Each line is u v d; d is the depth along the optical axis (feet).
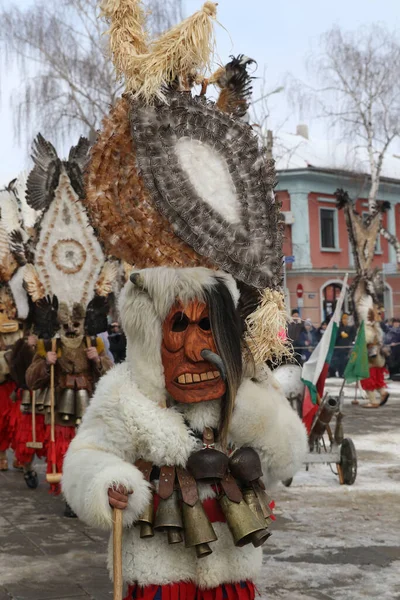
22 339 24.91
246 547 10.30
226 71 11.38
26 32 88.02
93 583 16.06
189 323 10.29
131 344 10.44
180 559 10.05
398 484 25.80
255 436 10.55
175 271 10.30
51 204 21.71
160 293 10.15
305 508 22.52
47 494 24.94
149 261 10.87
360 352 38.83
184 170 10.68
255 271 10.70
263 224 10.91
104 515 9.57
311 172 121.08
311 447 26.48
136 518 9.88
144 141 10.57
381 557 17.76
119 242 10.93
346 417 44.04
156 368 10.28
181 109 10.69
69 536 19.74
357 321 48.80
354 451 25.41
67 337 22.72
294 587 15.74
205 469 9.86
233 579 10.18
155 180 10.57
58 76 89.76
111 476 9.61
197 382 10.21
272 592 15.43
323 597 15.16
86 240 21.86
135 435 10.05
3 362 28.12
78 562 17.51
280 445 10.66
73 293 22.18
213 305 10.27
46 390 22.90
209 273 10.55
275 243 10.92
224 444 10.39
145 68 10.52
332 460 25.40
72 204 21.68
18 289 27.04
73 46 89.45
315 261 122.72
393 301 127.95
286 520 21.13
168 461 10.03
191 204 10.61
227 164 10.90
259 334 10.67
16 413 28.60
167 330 10.30
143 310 10.25
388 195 133.18
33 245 21.95
